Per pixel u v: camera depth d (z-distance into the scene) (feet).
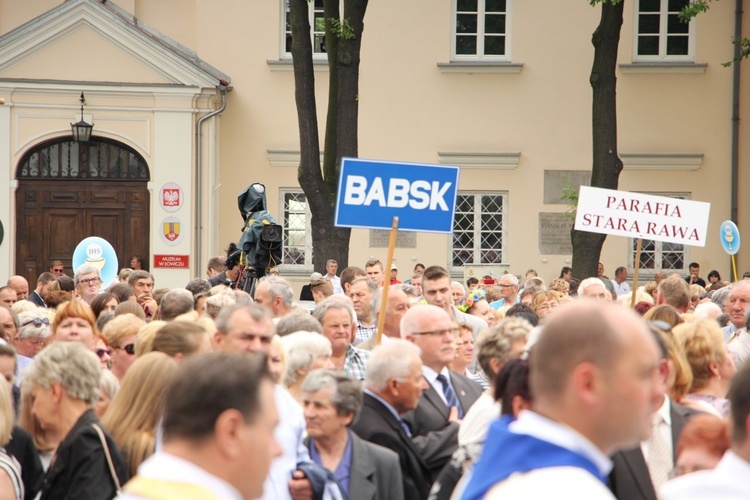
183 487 10.30
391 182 33.58
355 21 80.38
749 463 12.75
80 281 49.01
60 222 95.04
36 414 20.10
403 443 23.08
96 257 58.80
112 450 18.86
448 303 37.86
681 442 15.80
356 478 21.30
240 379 10.76
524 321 23.73
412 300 40.11
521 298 49.65
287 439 19.74
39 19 92.12
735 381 12.91
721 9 96.99
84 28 93.35
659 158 97.14
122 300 41.73
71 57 93.35
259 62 97.45
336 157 81.56
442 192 33.58
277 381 21.84
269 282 37.45
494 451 10.37
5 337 31.50
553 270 97.40
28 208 94.68
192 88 93.76
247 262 48.67
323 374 21.63
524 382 16.76
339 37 79.92
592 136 95.25
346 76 80.23
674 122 97.35
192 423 10.59
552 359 10.39
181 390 10.73
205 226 94.99
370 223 33.53
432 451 23.62
